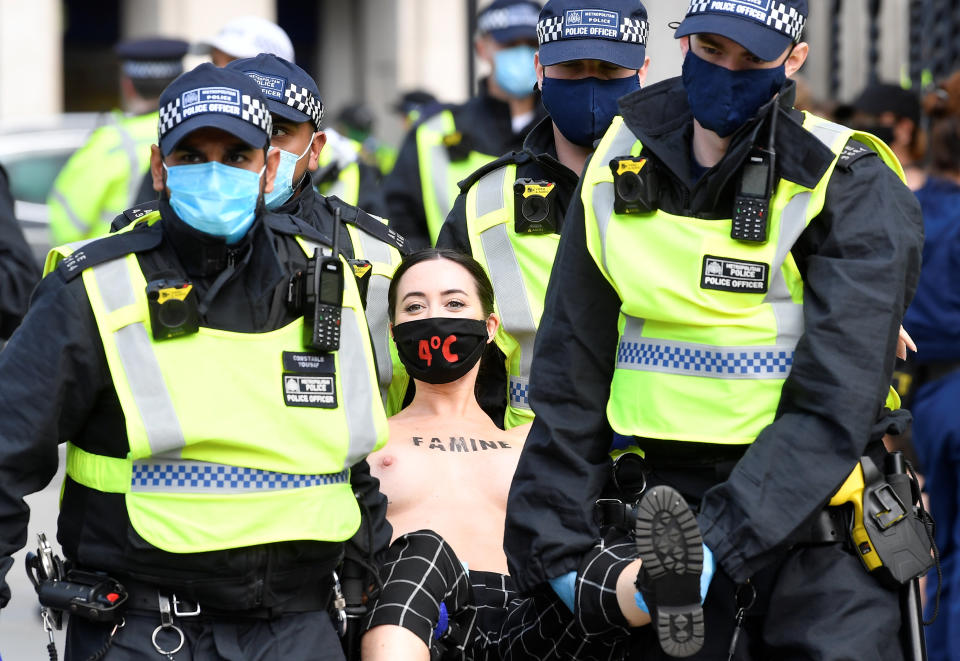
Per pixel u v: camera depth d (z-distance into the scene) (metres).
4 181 11.29
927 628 11.20
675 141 7.08
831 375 6.66
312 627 7.13
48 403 6.66
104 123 14.85
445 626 8.14
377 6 42.38
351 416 7.11
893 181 6.98
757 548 6.62
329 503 7.09
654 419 7.03
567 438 7.30
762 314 6.89
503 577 8.80
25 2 32.12
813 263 6.84
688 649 6.61
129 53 15.32
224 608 6.92
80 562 6.97
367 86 42.88
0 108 32.09
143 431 6.70
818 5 23.70
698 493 7.10
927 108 11.62
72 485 7.02
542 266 9.51
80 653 7.00
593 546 7.22
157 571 6.84
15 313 10.99
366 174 14.14
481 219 9.70
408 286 9.00
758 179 6.80
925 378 11.31
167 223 6.93
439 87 42.12
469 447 9.14
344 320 7.21
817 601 6.91
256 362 6.94
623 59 9.10
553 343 7.37
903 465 7.20
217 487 6.85
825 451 6.68
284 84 8.88
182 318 6.79
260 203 7.00
